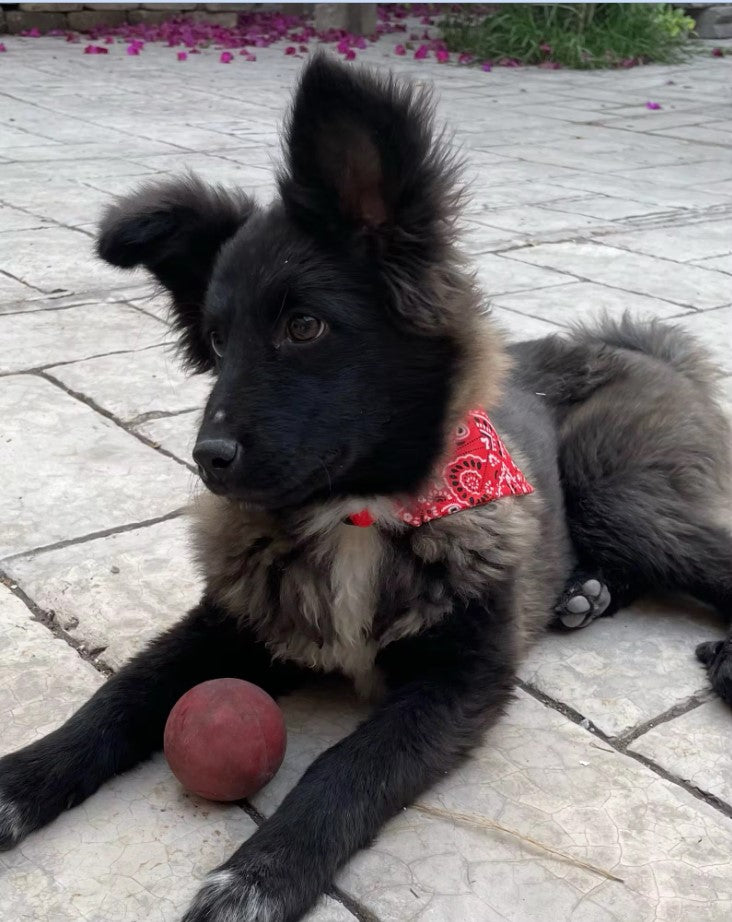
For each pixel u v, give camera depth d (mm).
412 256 496
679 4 3588
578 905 433
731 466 770
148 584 653
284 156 504
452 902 434
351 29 3350
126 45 3062
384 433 509
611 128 2246
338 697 570
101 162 1715
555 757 522
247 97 2389
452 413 528
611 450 687
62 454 810
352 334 490
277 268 488
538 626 613
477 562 533
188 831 469
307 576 537
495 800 491
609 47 3156
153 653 539
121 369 969
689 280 1279
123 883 439
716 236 1471
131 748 504
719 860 459
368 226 491
